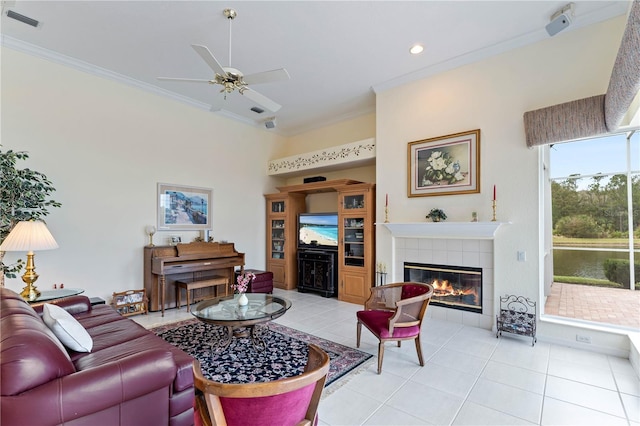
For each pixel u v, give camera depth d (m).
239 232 5.96
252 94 3.14
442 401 2.20
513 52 3.52
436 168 4.06
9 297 2.05
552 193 5.23
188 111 5.17
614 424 1.94
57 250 3.78
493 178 3.63
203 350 3.06
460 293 3.98
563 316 3.36
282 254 6.25
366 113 5.73
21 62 3.56
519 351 3.04
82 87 4.01
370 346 3.20
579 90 3.13
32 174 3.29
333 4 2.87
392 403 2.18
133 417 1.53
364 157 4.98
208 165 5.45
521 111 3.46
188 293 4.46
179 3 2.85
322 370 1.19
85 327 2.49
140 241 4.54
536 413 2.05
